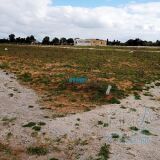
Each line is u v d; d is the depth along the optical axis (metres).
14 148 17.91
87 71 46.22
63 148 18.02
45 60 60.66
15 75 40.66
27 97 29.05
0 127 20.86
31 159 16.69
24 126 20.97
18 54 73.19
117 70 48.97
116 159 16.81
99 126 21.56
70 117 23.02
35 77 39.03
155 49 116.94
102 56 76.50
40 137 19.36
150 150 18.33
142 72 47.59
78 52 89.62
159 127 22.33
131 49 115.81
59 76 39.66
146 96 31.02
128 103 27.59
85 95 29.52
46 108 25.36
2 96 29.06
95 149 17.94
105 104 26.86
